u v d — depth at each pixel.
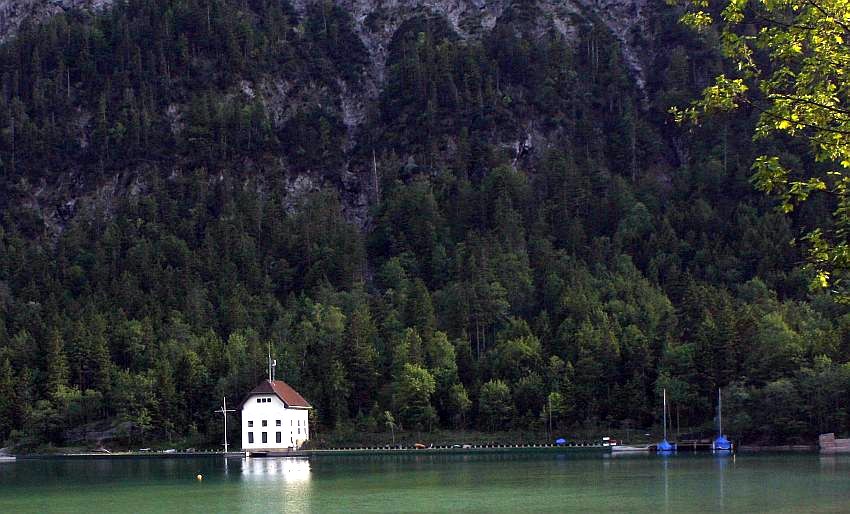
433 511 109.69
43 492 147.75
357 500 123.19
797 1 39.59
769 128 40.12
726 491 125.44
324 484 149.75
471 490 134.00
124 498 133.88
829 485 130.38
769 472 155.50
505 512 107.50
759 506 107.88
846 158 38.91
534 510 108.75
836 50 38.69
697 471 162.00
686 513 103.00
